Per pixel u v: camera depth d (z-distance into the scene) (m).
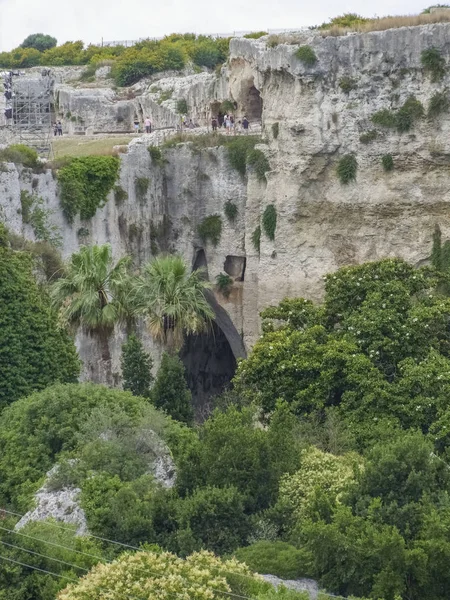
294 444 42.12
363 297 53.91
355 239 69.44
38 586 33.28
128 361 55.53
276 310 56.28
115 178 68.38
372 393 47.66
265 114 72.44
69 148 77.44
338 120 68.69
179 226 74.88
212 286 74.94
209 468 40.38
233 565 32.84
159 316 57.41
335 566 34.72
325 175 69.75
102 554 36.03
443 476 38.62
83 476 41.34
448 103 66.31
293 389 50.53
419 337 50.72
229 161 73.50
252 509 39.34
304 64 68.81
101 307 54.41
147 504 38.44
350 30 69.50
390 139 67.56
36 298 52.94
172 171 74.38
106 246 54.81
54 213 63.66
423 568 34.25
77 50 112.94
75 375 53.91
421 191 67.44
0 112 87.94
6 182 59.47
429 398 47.19
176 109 84.31
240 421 42.41
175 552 37.06
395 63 67.25
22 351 51.62
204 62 101.81
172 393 53.44
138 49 102.25
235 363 76.44
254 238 72.88
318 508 37.44
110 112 89.81
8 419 47.47
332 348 50.22
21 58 112.69
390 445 38.81
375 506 36.19
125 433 43.75
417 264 67.56
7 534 34.62
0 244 54.88
